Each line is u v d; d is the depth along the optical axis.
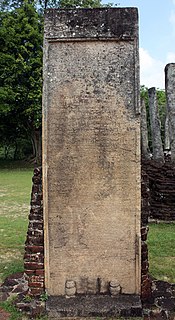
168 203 9.14
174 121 8.81
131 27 4.51
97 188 4.59
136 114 4.54
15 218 9.75
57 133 4.58
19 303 4.56
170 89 8.64
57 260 4.63
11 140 30.34
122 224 4.59
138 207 4.56
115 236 4.61
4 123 25.11
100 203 4.59
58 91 4.56
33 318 4.34
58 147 4.58
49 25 4.53
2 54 22.19
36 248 4.68
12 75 22.08
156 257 6.61
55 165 4.59
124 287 4.63
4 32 22.28
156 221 9.07
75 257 4.62
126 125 4.55
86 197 4.60
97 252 4.62
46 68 4.55
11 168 25.73
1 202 12.13
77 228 4.61
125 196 4.58
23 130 26.44
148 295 4.73
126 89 4.54
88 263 4.63
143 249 4.70
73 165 4.59
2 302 4.68
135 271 4.61
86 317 4.36
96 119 4.57
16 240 7.64
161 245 7.28
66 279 4.63
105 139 4.57
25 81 22.81
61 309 4.41
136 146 4.55
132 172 4.57
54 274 4.64
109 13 4.52
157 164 9.41
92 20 4.52
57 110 4.57
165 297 4.84
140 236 4.59
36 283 4.66
